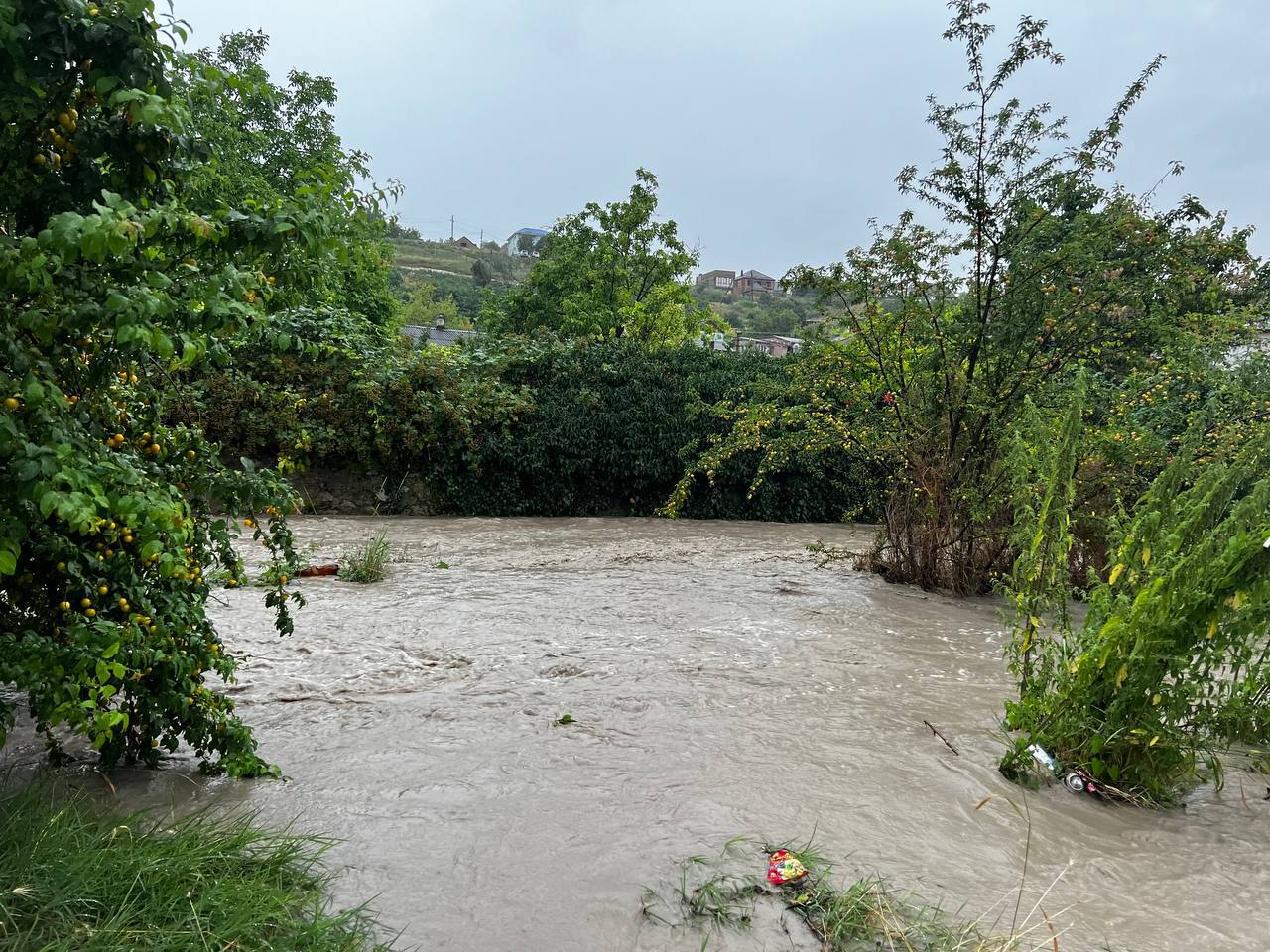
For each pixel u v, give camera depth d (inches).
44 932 88.3
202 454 134.3
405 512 561.0
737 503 617.9
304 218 112.3
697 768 146.3
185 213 102.8
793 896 106.3
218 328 104.0
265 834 114.0
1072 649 157.4
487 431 577.3
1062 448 166.9
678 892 106.4
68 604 113.3
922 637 251.3
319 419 543.5
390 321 933.8
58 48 97.3
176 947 88.9
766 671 207.0
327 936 94.2
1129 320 327.3
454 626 240.1
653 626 249.3
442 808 128.1
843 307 361.7
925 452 333.4
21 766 137.2
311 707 171.9
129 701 131.9
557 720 167.8
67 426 99.6
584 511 609.0
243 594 266.5
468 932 97.6
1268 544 132.4
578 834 120.7
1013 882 114.4
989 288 323.0
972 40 311.7
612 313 930.1
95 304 93.5
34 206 108.2
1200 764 161.2
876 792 139.6
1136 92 307.0
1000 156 319.6
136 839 107.7
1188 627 141.9
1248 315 369.4
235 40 884.0
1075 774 147.2
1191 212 317.7
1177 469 156.3
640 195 933.8
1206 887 116.0
